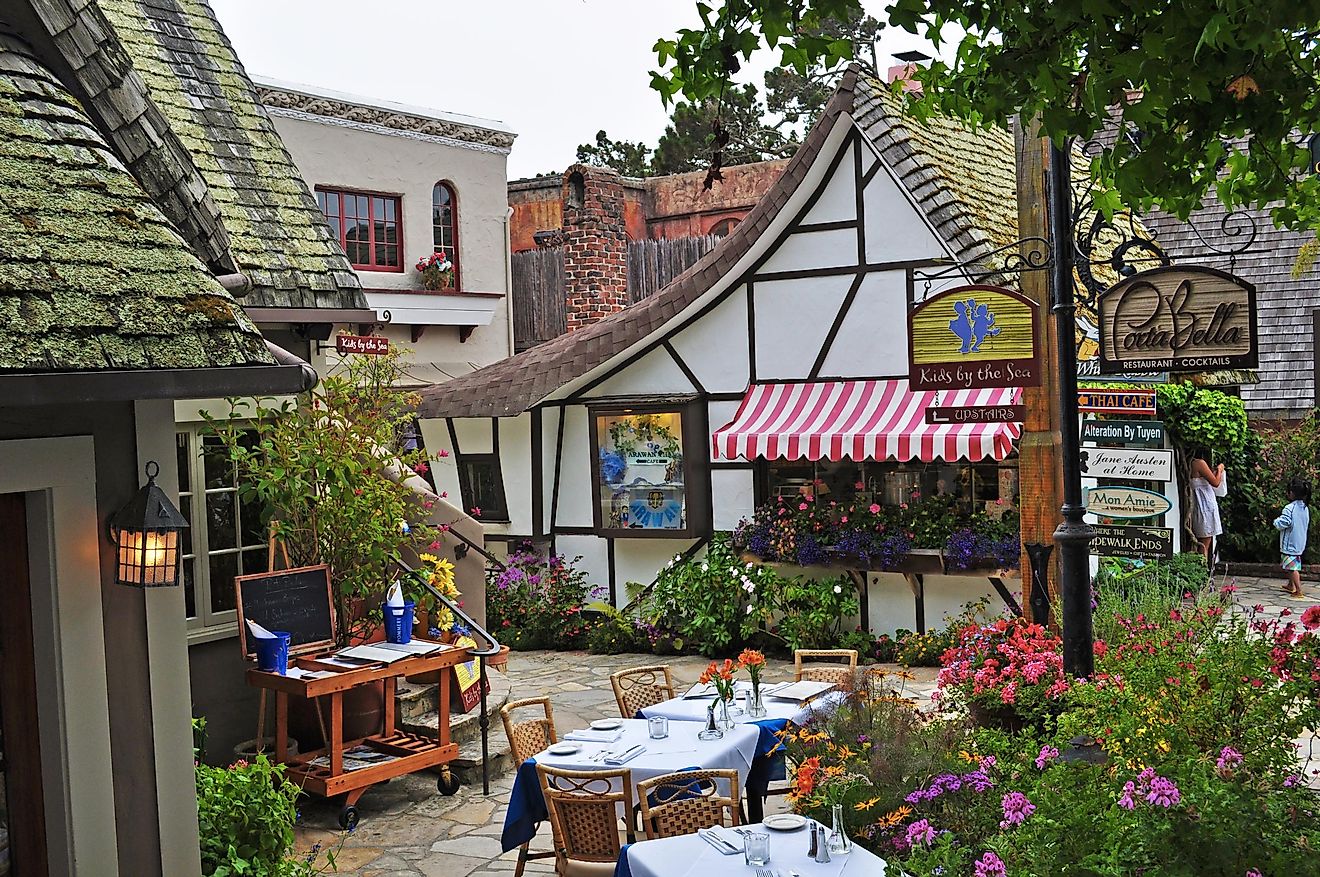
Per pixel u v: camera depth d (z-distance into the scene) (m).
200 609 9.02
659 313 14.32
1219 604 8.59
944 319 9.33
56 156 5.44
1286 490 18.16
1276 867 3.92
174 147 6.47
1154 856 4.04
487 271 20.23
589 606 15.05
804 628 13.39
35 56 6.08
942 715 7.76
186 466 9.02
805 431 13.09
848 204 13.53
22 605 5.25
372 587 9.74
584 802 6.67
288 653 8.85
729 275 14.14
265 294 9.71
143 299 5.04
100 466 5.38
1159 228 20.02
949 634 12.75
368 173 18.27
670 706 8.55
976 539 12.40
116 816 5.40
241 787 6.46
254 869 6.23
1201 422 15.87
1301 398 18.81
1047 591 8.15
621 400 14.76
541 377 14.95
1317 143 5.36
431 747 9.27
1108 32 3.87
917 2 4.00
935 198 12.62
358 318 10.16
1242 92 3.75
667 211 24.91
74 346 4.61
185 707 5.68
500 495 15.77
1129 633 7.68
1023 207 9.09
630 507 14.80
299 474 9.27
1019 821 4.55
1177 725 5.20
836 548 13.09
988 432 12.00
